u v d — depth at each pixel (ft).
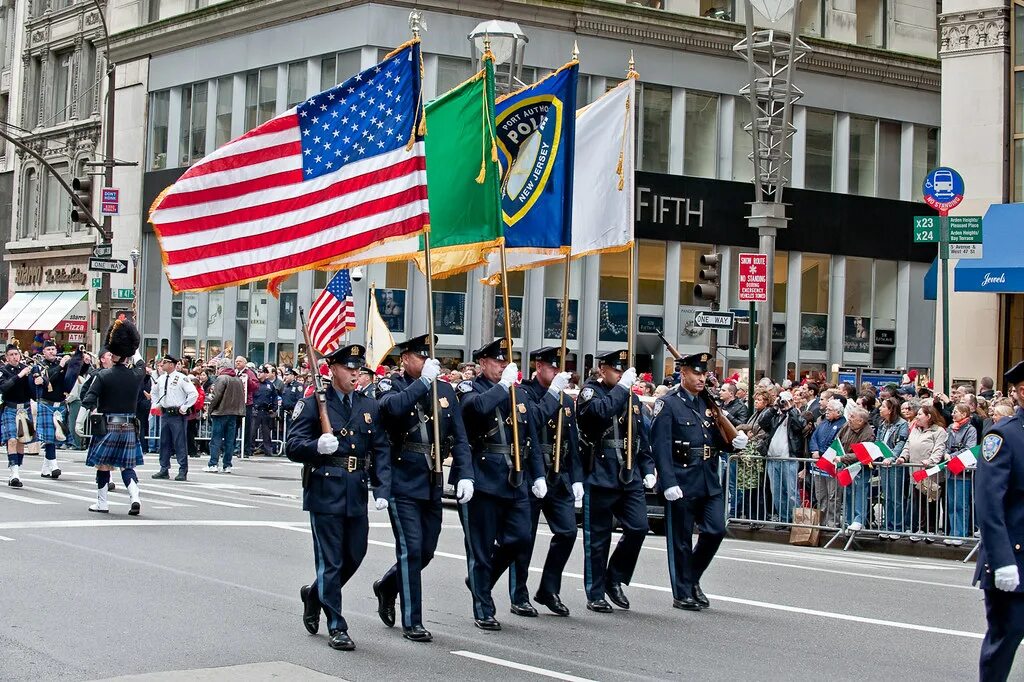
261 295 151.43
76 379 113.09
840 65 158.10
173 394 88.22
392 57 44.98
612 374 44.47
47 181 200.75
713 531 44.70
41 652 33.65
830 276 159.12
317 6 141.08
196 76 159.84
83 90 192.65
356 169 45.09
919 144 166.50
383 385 43.80
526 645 37.19
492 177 46.88
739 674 34.19
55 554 49.26
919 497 66.74
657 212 145.79
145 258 168.66
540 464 41.09
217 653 34.37
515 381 40.63
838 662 36.17
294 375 123.13
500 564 42.45
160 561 49.01
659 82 146.61
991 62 115.34
